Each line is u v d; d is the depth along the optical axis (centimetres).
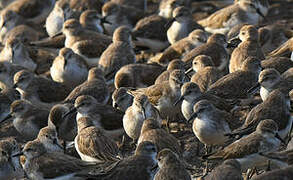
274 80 1912
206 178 1446
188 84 1881
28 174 1633
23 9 2936
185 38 2402
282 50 2242
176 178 1450
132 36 2530
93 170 1605
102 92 2105
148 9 3091
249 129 1689
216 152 1599
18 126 2003
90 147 1697
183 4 2762
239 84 1969
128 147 1905
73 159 1620
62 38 2562
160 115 2000
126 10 2747
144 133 1691
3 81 2327
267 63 2081
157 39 2555
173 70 2014
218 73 2047
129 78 2181
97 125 1905
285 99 1755
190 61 2231
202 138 1766
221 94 1950
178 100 1894
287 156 1522
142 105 1825
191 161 1802
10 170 1708
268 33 2391
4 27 2858
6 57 2434
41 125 1986
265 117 1711
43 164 1608
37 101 2162
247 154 1569
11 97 2142
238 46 2238
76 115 1952
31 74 2181
